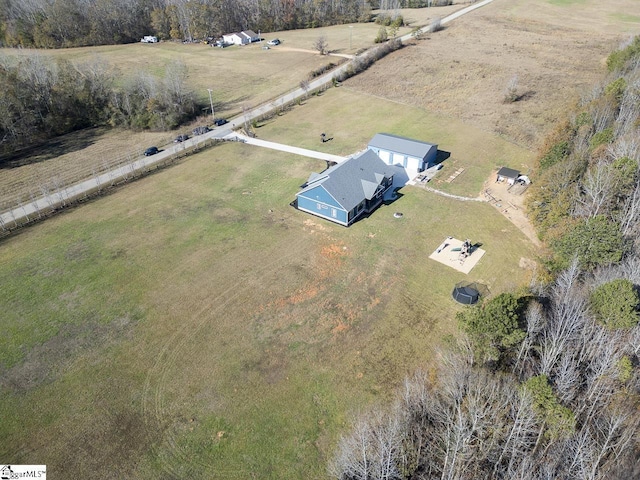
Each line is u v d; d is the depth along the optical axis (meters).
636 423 24.25
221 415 29.45
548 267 36.88
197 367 32.78
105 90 78.44
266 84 95.12
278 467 26.47
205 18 129.25
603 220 35.56
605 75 82.12
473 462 23.61
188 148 67.38
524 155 61.75
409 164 59.22
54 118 73.31
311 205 50.19
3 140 66.69
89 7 126.12
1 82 67.75
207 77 100.31
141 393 30.97
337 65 104.50
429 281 40.47
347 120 75.62
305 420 29.00
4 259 44.47
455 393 25.64
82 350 34.34
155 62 110.62
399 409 27.03
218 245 45.88
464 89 85.56
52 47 122.50
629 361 26.16
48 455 27.44
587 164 46.78
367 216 50.00
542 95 80.31
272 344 34.47
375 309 37.53
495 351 27.28
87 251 45.34
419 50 110.69
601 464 23.19
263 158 63.78
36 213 51.66
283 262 43.25
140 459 27.09
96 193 55.88
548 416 23.09
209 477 26.06
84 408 30.08
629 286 28.61
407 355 33.28
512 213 49.78
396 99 83.19
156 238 47.12
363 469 22.95
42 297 39.53
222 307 38.09
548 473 21.36
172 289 40.19
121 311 37.88
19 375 32.47
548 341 28.33
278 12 139.62
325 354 33.56
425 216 49.62
